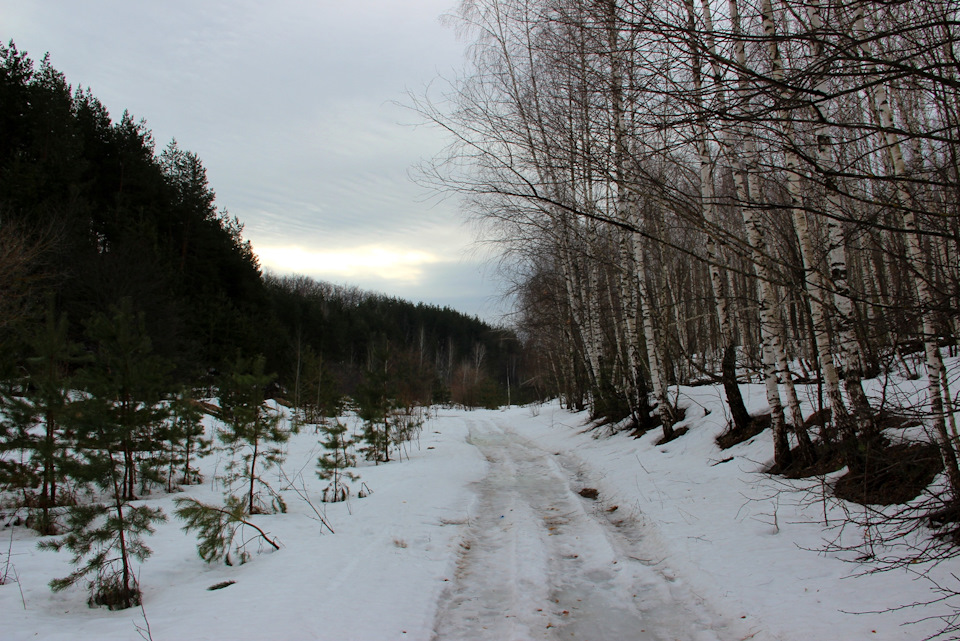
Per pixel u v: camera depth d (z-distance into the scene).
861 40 2.27
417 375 39.09
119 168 29.45
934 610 3.46
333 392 25.41
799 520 5.73
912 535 4.59
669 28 2.58
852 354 5.36
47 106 24.27
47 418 7.50
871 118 4.78
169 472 10.55
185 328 25.02
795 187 4.45
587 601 4.68
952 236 2.34
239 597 4.65
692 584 4.73
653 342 11.71
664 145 3.24
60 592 4.96
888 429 5.70
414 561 5.74
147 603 4.67
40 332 7.91
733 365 9.82
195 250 32.53
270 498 9.49
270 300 39.31
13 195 20.42
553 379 36.34
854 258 9.48
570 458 13.23
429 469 12.09
